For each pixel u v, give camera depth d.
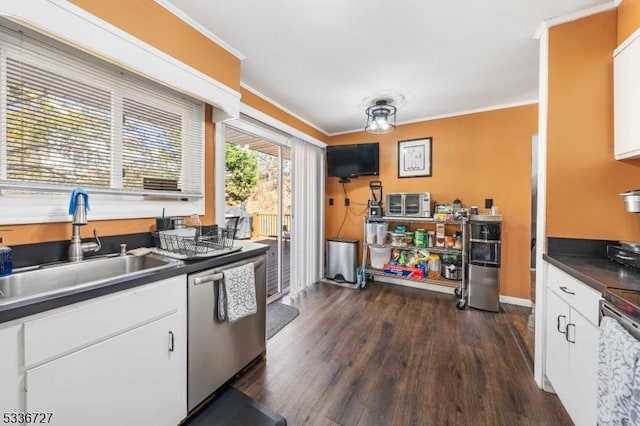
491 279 2.83
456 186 3.36
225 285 1.55
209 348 1.50
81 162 1.45
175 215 1.92
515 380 1.73
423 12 1.59
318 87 2.64
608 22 1.52
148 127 1.76
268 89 2.69
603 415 0.93
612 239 1.54
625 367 0.81
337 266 3.96
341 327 2.47
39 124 1.29
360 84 2.57
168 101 1.88
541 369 1.66
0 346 0.80
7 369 0.82
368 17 1.63
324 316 2.71
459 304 2.92
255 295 1.78
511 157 3.05
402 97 2.86
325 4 1.53
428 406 1.51
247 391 1.63
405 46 1.94
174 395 1.31
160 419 1.25
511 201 3.06
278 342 2.20
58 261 1.34
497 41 1.87
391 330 2.42
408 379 1.74
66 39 1.13
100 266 1.43
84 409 0.99
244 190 6.35
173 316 1.31
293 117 3.41
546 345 1.64
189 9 1.58
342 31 1.78
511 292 3.07
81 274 1.35
